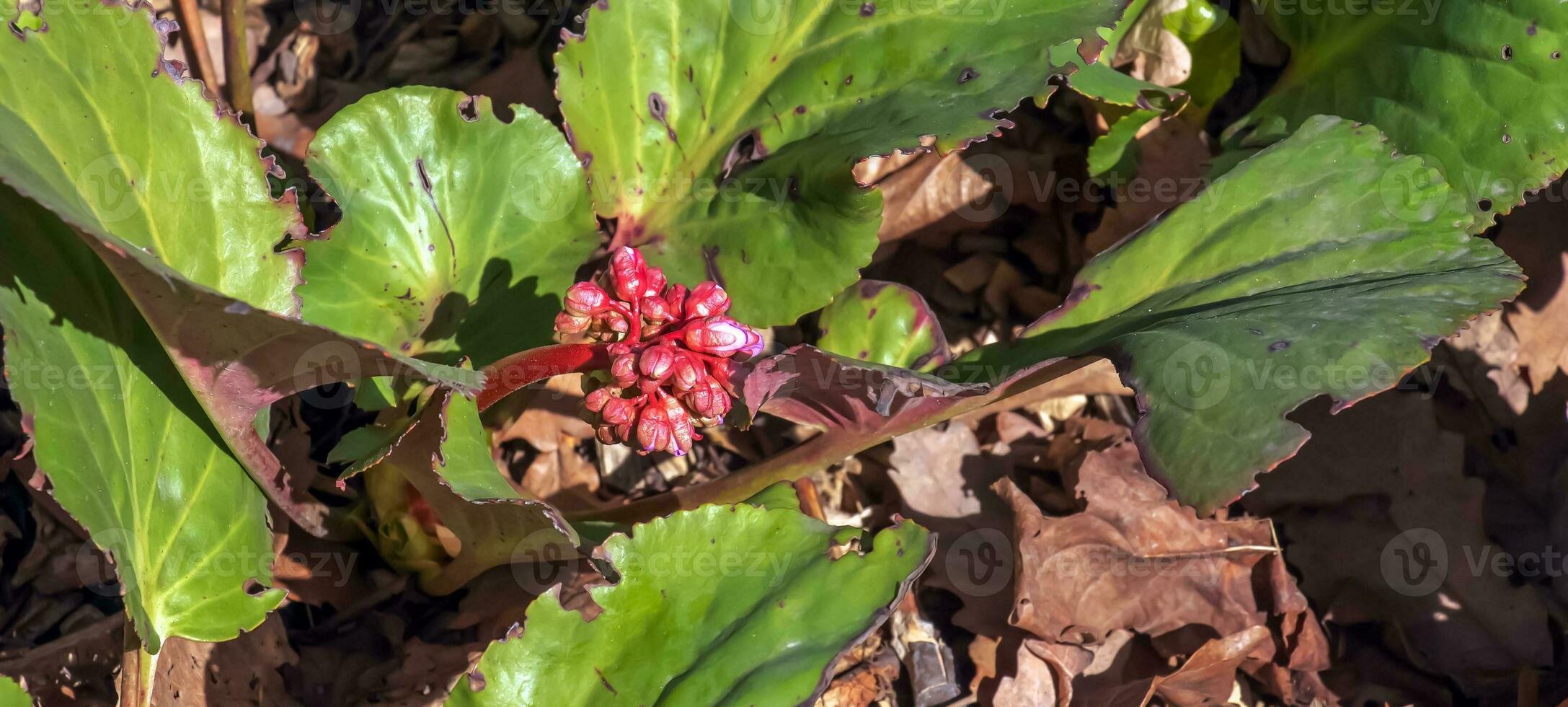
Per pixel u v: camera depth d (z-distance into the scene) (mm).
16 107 396
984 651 513
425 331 485
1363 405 542
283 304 438
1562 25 478
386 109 469
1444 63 503
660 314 432
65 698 484
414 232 475
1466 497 529
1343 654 521
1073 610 509
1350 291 430
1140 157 568
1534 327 562
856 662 520
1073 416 560
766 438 559
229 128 428
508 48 599
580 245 497
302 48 587
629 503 509
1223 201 468
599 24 486
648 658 434
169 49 572
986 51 474
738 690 418
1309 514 537
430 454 427
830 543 438
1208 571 517
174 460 430
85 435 399
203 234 428
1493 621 517
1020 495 518
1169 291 465
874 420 474
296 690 496
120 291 420
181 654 470
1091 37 468
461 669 500
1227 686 504
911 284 586
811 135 491
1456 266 438
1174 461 397
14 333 384
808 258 482
